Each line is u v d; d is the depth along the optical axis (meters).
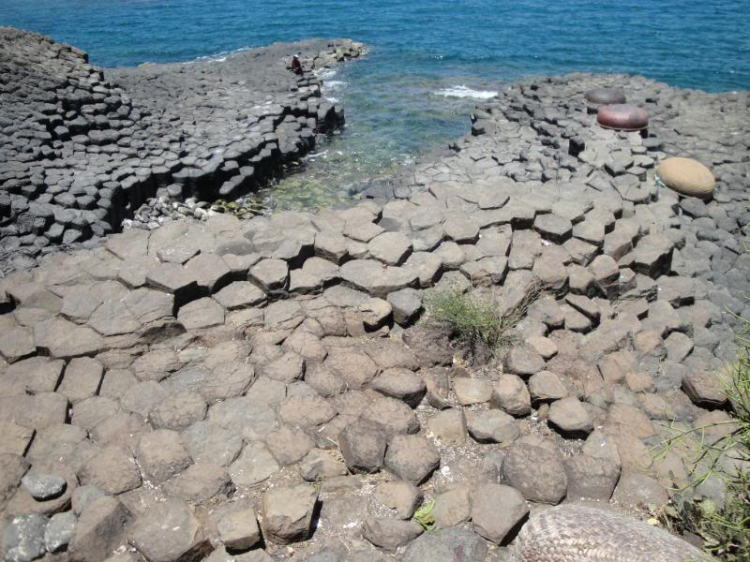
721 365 8.28
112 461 5.73
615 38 34.75
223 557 5.00
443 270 8.53
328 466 5.80
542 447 6.03
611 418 6.67
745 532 4.80
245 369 6.84
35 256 11.52
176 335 7.37
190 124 17.84
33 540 5.04
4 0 56.97
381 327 7.72
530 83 22.61
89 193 13.06
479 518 5.31
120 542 5.09
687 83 27.50
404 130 20.30
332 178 16.73
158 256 8.25
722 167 14.62
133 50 37.69
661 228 11.13
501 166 15.11
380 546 5.17
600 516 4.96
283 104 19.66
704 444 6.30
